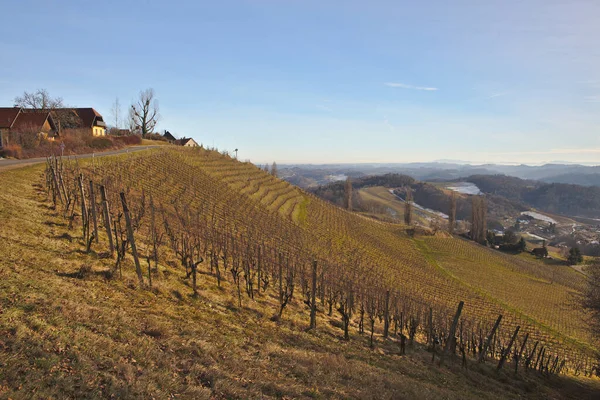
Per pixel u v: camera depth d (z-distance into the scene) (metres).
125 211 15.58
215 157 86.81
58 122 65.06
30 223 17.75
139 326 11.52
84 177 32.38
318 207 93.94
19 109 58.88
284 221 61.31
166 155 63.47
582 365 37.03
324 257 48.16
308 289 26.75
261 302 20.25
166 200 40.50
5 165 33.31
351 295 26.19
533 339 44.91
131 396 7.51
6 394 6.56
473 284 68.44
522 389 20.95
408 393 11.98
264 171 108.62
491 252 103.69
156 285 15.96
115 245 19.38
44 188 26.66
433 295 52.44
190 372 9.45
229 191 61.12
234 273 21.61
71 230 19.12
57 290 11.97
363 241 75.06
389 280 50.94
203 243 28.55
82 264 15.18
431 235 106.75
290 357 12.74
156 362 9.46
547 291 74.31
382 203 198.75
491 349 29.25
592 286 29.50
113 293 13.66
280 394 9.55
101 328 10.31
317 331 18.25
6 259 13.16
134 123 97.19
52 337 8.89
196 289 17.69
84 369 8.02
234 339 13.20
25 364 7.58
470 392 16.20
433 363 19.62
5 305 9.80
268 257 31.86
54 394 6.95
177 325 12.72
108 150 59.50
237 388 9.16
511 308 56.91
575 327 54.22
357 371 13.02
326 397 10.04
